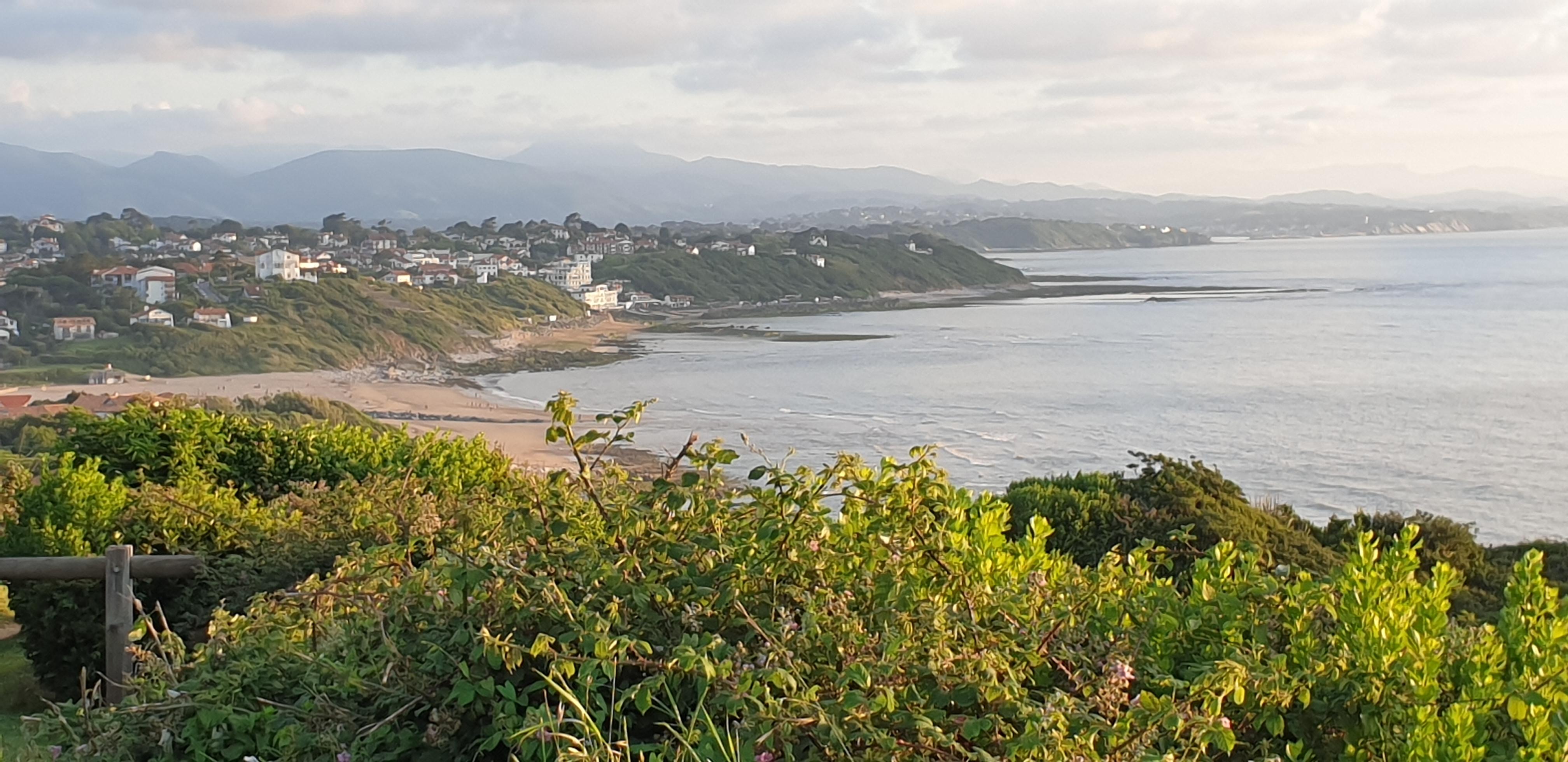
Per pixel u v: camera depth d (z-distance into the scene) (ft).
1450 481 151.64
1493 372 250.78
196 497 25.71
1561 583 38.73
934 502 11.95
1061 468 162.61
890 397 239.50
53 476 26.35
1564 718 9.83
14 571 16.93
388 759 10.19
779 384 265.75
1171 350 309.22
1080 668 10.98
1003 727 9.34
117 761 11.27
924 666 9.89
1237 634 11.24
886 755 9.04
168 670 12.50
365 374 329.93
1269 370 263.08
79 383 302.25
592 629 9.75
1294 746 10.05
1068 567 14.17
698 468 11.94
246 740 11.17
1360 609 11.05
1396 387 232.32
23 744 14.14
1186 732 9.55
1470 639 11.99
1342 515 134.92
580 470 11.49
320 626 12.47
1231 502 40.06
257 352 338.95
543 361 350.02
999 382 256.11
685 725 10.02
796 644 10.14
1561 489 145.79
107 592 16.90
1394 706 10.31
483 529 12.37
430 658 10.48
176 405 34.86
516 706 10.11
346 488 25.79
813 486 11.39
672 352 363.15
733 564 10.99
